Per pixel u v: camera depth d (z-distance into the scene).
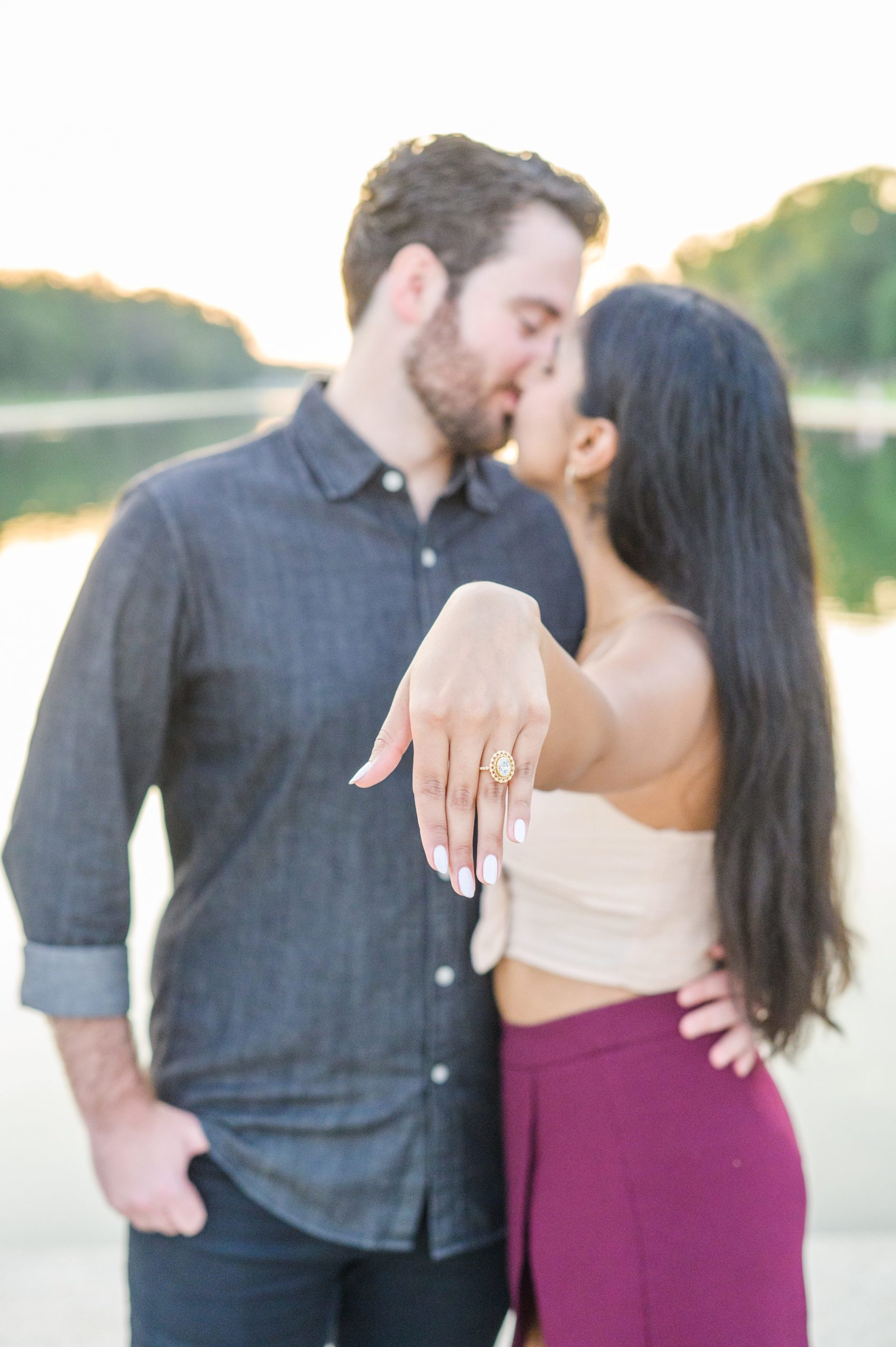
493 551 1.46
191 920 1.37
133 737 1.33
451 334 1.39
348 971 1.33
